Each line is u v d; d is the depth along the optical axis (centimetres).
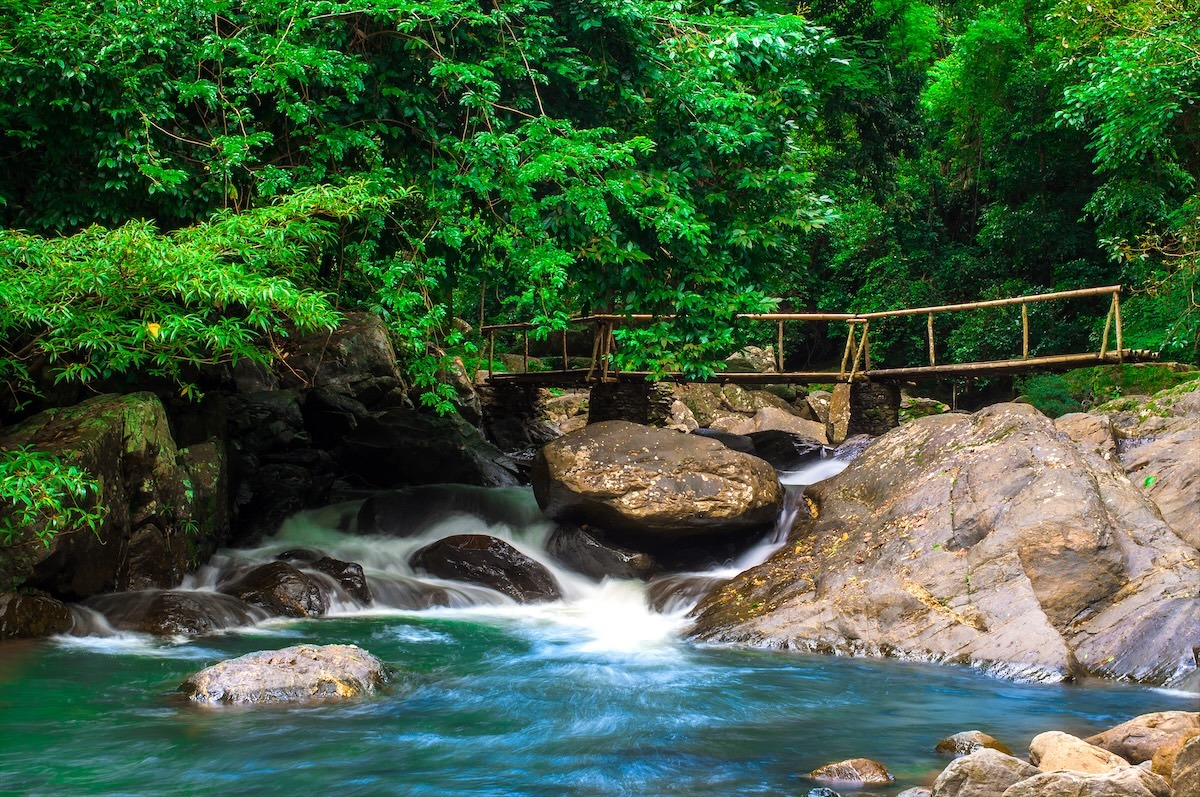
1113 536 785
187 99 887
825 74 1953
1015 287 2555
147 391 971
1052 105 2412
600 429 1115
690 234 939
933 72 2753
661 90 1027
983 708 619
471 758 508
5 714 573
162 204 898
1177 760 370
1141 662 698
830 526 950
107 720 564
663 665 741
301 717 578
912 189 2852
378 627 882
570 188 941
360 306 1193
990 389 2600
